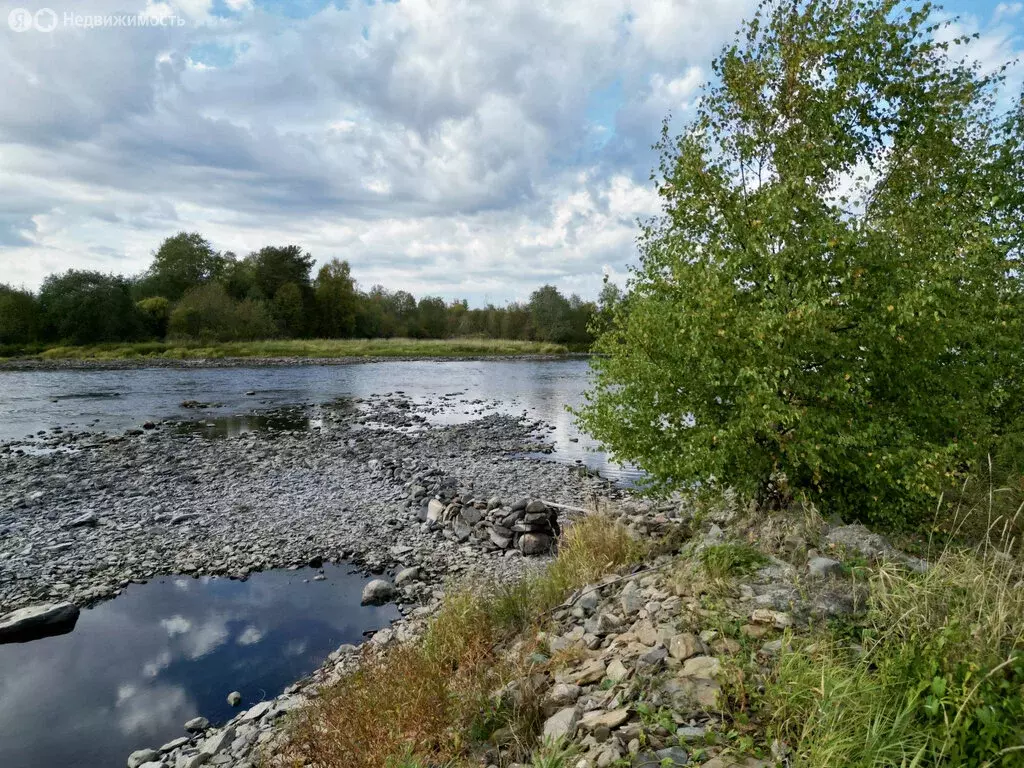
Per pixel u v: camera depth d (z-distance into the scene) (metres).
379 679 5.88
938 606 4.36
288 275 94.69
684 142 7.85
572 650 5.52
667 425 8.71
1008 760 2.93
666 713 4.02
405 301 132.12
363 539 12.55
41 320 71.25
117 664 8.20
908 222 7.49
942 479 6.86
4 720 7.07
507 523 12.34
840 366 6.87
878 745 3.25
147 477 17.64
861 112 7.94
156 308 81.00
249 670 8.04
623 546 8.59
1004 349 7.62
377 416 29.86
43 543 12.38
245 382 44.84
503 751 4.42
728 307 6.87
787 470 7.13
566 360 76.88
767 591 5.43
